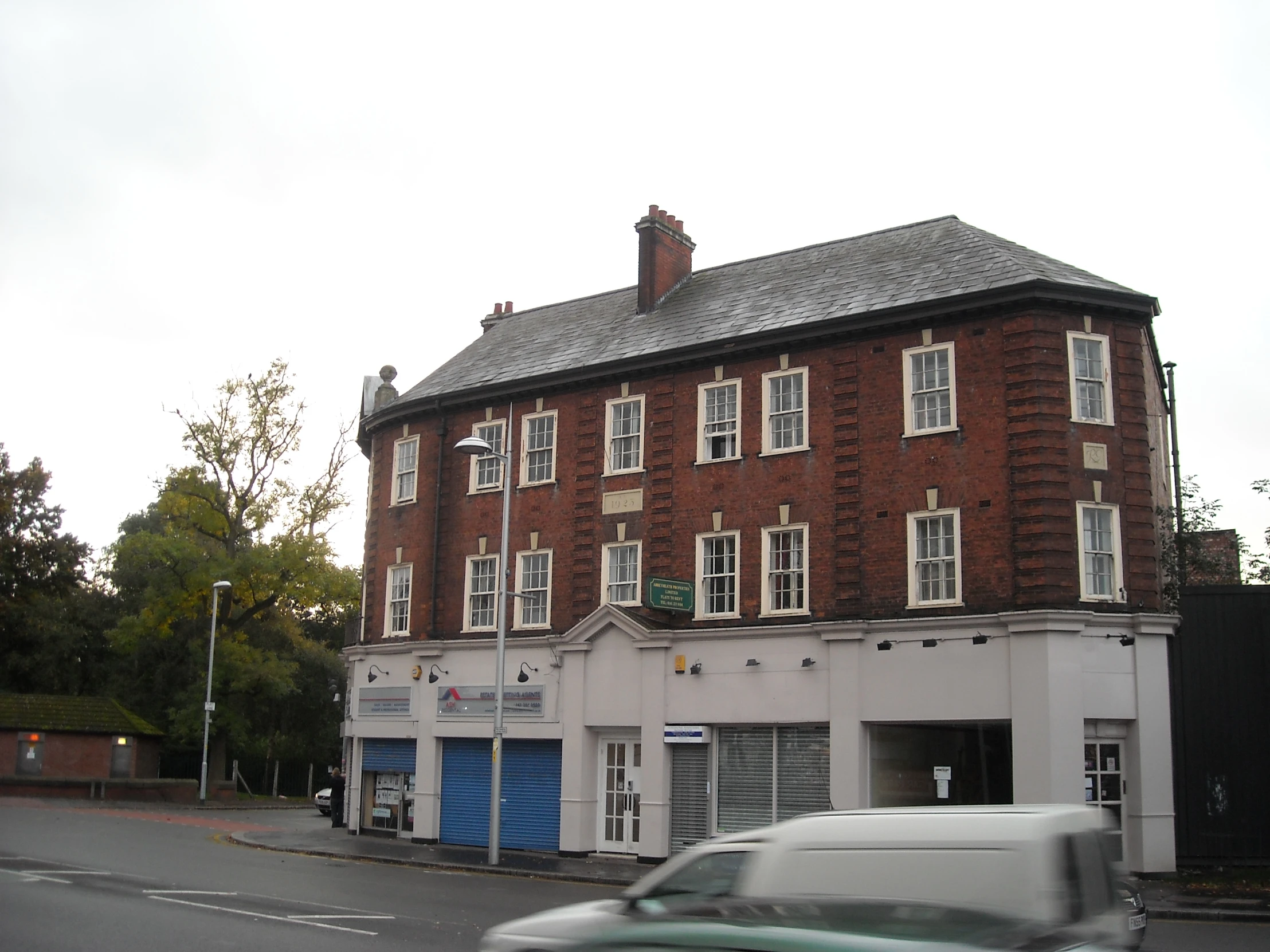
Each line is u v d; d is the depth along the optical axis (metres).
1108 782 23.72
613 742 29.58
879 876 7.98
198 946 13.51
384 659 34.62
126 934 14.20
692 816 27.66
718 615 28.17
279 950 13.44
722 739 27.61
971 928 6.89
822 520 27.08
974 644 24.31
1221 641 24.91
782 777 26.58
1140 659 23.97
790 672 26.58
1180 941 16.19
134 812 42.34
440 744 32.75
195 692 55.22
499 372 34.47
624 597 30.17
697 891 8.76
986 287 25.56
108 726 55.75
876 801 25.39
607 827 29.31
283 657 63.12
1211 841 24.00
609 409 31.38
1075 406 25.00
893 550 25.92
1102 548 24.70
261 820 42.25
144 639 62.34
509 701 31.12
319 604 55.00
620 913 8.66
